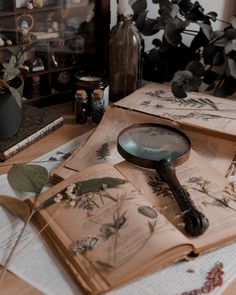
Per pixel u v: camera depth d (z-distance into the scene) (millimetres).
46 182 696
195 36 1065
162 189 687
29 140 850
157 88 1002
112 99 1057
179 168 740
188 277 555
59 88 1022
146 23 1042
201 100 943
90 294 516
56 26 969
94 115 937
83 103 922
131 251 550
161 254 546
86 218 609
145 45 1191
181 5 1050
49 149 849
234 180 746
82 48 1030
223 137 806
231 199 677
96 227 592
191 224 604
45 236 609
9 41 906
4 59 908
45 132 888
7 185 726
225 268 571
